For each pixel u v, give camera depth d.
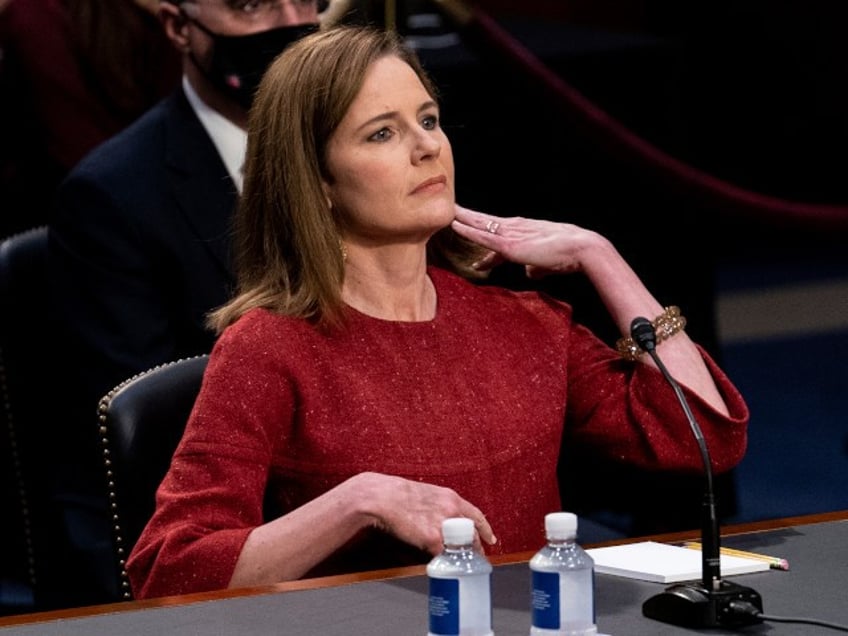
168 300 10.13
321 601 5.73
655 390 7.59
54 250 10.10
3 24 12.78
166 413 7.54
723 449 7.62
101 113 12.92
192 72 10.38
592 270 7.86
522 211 13.95
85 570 9.72
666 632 5.38
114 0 12.75
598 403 7.71
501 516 7.16
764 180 24.80
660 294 13.90
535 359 7.54
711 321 13.95
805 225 14.66
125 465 7.43
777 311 22.34
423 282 7.45
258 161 7.23
